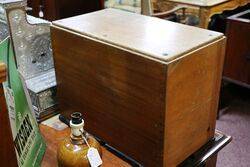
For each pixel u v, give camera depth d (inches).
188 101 30.4
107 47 30.9
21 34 40.6
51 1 90.5
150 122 29.7
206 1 93.2
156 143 29.9
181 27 34.4
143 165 32.4
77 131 29.4
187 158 33.8
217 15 98.9
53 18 92.1
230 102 96.8
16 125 29.2
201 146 35.4
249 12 89.4
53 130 39.3
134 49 28.8
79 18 38.1
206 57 30.7
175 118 29.5
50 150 36.1
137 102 30.2
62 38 35.7
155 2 100.6
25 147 30.4
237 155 76.0
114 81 31.7
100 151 30.5
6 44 30.5
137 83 29.4
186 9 93.4
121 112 32.4
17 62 41.4
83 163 28.6
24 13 40.0
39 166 32.8
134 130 31.7
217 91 34.6
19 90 30.4
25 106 31.3
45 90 40.5
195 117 32.4
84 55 33.8
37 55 43.3
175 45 29.4
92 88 34.7
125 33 32.8
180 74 28.1
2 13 40.0
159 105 28.2
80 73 35.4
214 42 31.3
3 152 24.5
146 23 35.9
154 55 27.4
